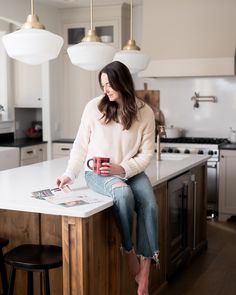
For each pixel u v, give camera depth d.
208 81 6.13
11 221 2.92
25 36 2.33
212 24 5.42
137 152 2.76
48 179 3.14
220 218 5.58
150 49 5.74
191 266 4.07
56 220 2.80
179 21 5.54
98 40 2.94
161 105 6.38
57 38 2.44
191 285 3.64
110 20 6.06
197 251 4.34
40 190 2.75
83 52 2.80
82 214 2.25
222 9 5.35
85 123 2.74
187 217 4.00
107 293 2.76
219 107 6.11
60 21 6.29
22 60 2.54
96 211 2.34
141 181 2.74
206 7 5.41
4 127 6.25
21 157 5.70
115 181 2.57
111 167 2.61
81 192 2.71
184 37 5.55
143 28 5.73
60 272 2.87
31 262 2.41
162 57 5.70
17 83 6.34
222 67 5.45
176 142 5.73
